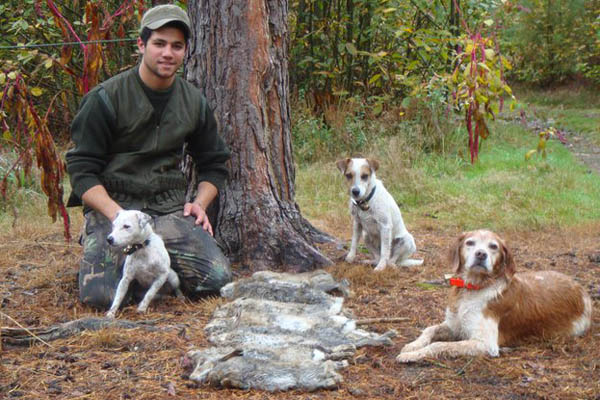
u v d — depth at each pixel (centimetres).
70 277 499
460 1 1145
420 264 575
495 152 1147
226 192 545
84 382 312
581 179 968
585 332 392
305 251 539
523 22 2297
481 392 306
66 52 511
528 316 370
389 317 421
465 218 773
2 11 916
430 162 1011
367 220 557
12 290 470
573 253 615
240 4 528
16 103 484
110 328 376
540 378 321
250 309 404
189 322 407
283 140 564
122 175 461
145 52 444
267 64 541
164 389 306
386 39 1173
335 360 340
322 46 1157
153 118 459
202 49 545
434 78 527
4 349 354
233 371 311
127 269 425
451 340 380
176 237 461
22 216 717
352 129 1065
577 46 2214
